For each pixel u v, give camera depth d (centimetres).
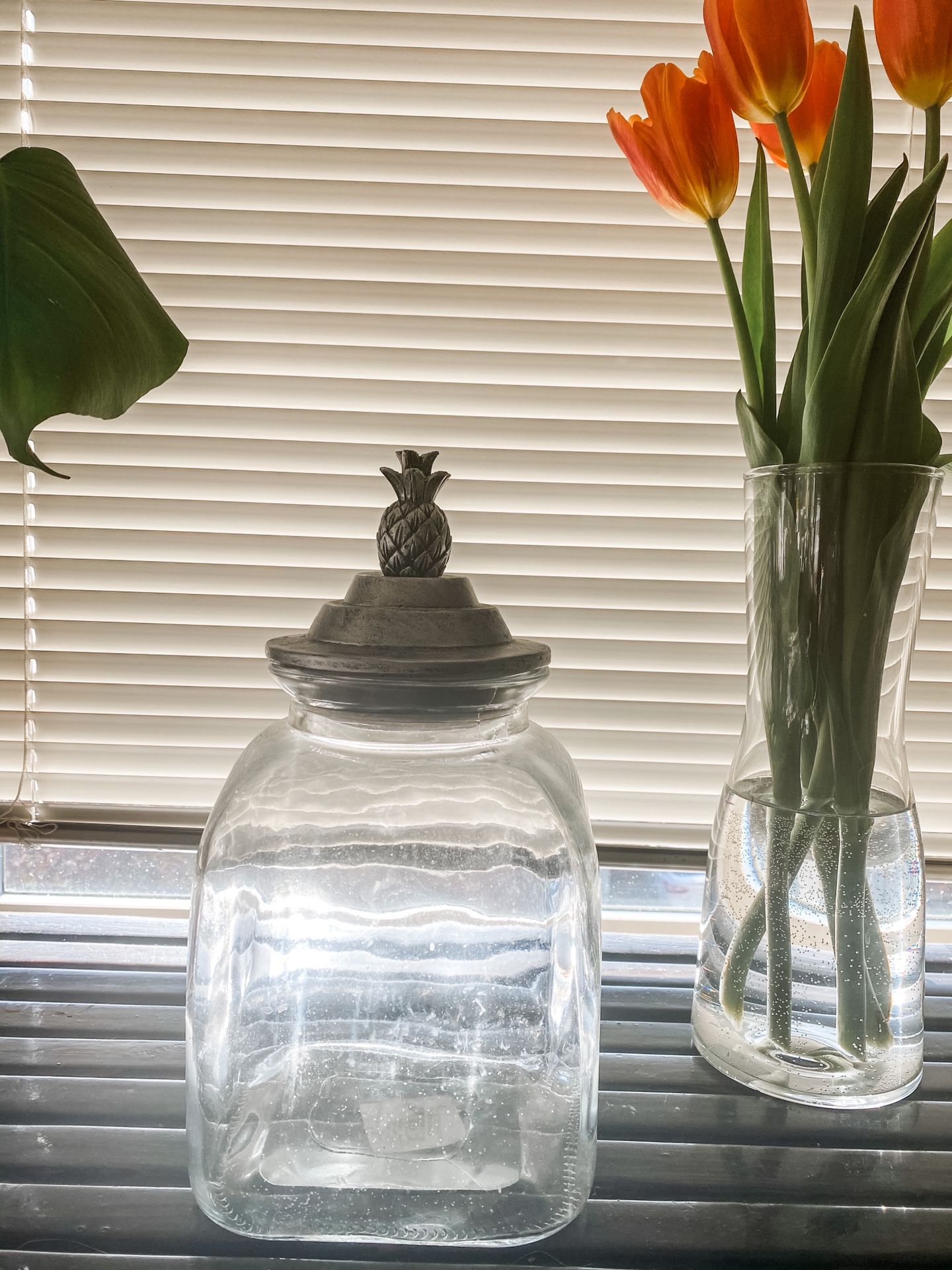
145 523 74
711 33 46
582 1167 44
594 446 74
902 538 47
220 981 43
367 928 43
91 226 44
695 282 73
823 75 50
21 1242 42
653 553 74
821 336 48
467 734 44
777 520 49
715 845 54
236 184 71
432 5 70
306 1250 43
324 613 43
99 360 43
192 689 75
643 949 72
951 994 67
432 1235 42
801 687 49
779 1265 43
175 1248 43
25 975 65
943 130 72
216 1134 43
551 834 44
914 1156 49
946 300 48
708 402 73
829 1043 51
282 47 70
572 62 71
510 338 73
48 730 76
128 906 77
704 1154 49
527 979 44
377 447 73
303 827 43
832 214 47
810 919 50
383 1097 43
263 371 73
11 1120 50
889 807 50
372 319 72
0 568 74
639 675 75
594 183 71
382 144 71
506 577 75
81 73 71
